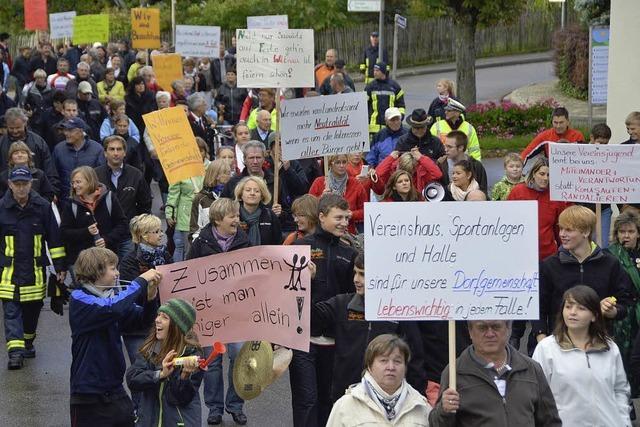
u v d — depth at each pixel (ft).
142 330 49.06
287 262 45.24
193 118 107.24
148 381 40.24
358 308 43.16
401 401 34.99
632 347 52.11
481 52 269.23
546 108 148.46
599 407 40.34
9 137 78.69
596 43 102.22
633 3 89.97
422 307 34.86
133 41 149.48
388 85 109.91
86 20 152.56
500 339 34.50
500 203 34.76
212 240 50.60
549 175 59.88
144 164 96.48
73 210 63.21
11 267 62.64
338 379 43.39
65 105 92.99
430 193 62.18
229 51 159.33
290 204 70.33
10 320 62.75
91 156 81.05
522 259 34.86
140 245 51.75
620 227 53.11
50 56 160.25
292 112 69.00
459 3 156.46
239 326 45.50
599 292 48.88
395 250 34.81
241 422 53.47
